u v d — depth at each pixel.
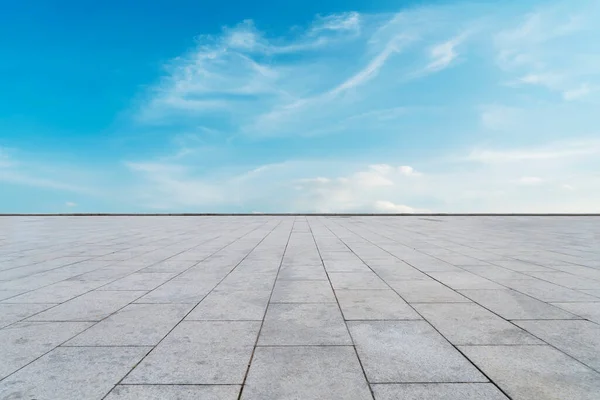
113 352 3.92
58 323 4.84
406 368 3.54
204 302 5.77
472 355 3.84
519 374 3.43
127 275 7.82
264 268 8.50
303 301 5.79
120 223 25.33
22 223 25.39
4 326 4.73
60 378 3.36
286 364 3.62
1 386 3.22
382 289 6.53
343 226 21.58
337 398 3.02
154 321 4.89
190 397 3.03
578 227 21.36
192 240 14.30
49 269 8.54
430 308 5.42
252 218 31.61
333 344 4.10
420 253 10.78
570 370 3.52
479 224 23.84
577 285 6.85
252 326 4.68
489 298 5.95
